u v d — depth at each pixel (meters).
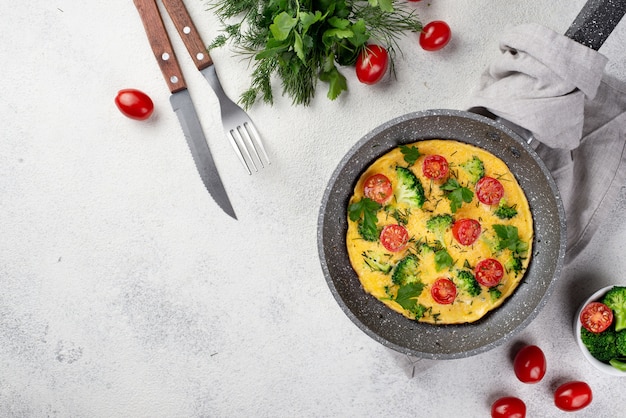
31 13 0.80
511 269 0.74
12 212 0.81
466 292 0.74
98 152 0.80
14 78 0.80
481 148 0.74
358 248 0.75
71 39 0.80
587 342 0.74
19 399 0.82
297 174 0.79
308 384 0.81
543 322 0.79
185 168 0.80
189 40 0.77
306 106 0.79
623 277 0.78
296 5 0.70
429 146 0.75
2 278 0.82
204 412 0.82
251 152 0.79
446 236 0.74
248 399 0.81
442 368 0.80
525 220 0.74
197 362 0.81
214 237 0.80
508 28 0.72
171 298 0.81
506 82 0.72
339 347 0.80
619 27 0.77
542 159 0.74
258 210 0.80
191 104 0.78
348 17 0.76
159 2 0.79
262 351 0.81
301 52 0.67
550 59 0.68
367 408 0.81
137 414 0.82
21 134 0.81
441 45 0.75
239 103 0.79
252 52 0.78
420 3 0.78
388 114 0.79
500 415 0.77
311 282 0.80
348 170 0.73
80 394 0.82
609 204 0.75
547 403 0.80
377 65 0.74
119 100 0.76
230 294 0.81
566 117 0.70
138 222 0.81
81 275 0.81
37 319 0.82
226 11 0.77
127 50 0.80
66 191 0.81
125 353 0.82
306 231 0.80
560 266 0.69
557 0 0.77
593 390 0.79
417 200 0.73
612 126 0.75
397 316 0.75
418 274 0.74
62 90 0.80
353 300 0.75
